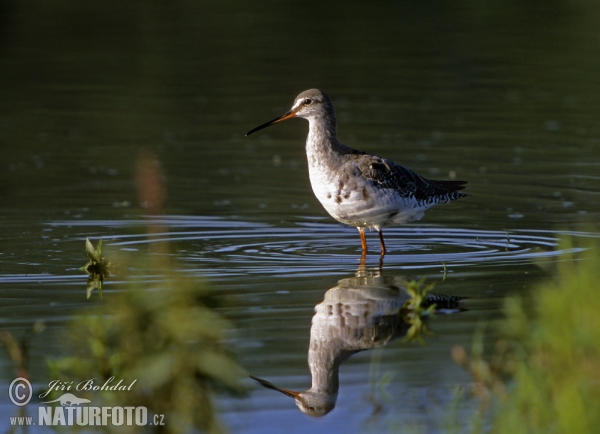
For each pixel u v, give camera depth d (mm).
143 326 8156
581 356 8539
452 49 31312
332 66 29188
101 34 32844
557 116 23969
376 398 9172
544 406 8055
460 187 15805
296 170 19922
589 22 34781
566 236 14344
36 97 25688
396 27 34469
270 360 10031
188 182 18797
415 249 14750
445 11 37375
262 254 14281
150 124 23297
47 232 15312
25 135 22234
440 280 12844
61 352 10016
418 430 8484
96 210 16688
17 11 35625
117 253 14062
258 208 17141
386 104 25234
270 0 38781
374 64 29406
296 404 9070
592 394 7957
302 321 11117
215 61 29672
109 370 8383
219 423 8188
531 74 28266
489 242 15008
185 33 33250
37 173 19219
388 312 11445
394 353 10211
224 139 22234
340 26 34750
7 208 16734
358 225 14648
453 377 9602
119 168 19688
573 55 30266
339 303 11766
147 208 16875
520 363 8891
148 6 37344
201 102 25281
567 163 19984
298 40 32469
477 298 11938
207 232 15570
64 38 32250
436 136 22203
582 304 8883
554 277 12781
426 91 26594
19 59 29578
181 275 11586
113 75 28047
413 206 14688
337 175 14375
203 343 8383
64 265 13430
